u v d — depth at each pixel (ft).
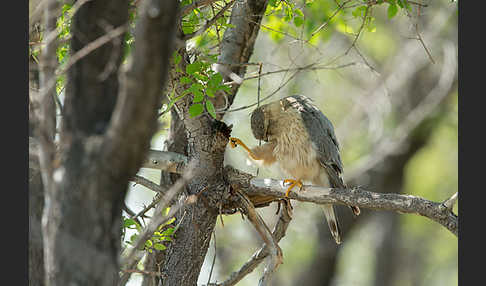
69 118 19.48
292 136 40.24
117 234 19.39
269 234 31.89
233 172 32.01
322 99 87.51
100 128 19.42
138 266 37.22
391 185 75.61
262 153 41.52
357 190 31.37
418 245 110.83
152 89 17.04
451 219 28.71
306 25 43.60
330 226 40.32
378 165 75.15
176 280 31.89
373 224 99.91
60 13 26.78
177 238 32.22
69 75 19.77
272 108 41.32
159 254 35.99
